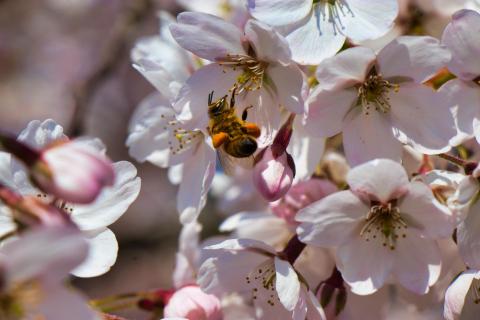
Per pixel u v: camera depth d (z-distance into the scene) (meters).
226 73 0.33
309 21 0.33
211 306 0.34
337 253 0.33
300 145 0.34
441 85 0.34
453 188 0.32
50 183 0.29
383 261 0.33
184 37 0.33
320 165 0.36
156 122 0.36
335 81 0.33
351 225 0.33
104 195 0.32
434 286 0.35
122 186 0.33
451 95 0.33
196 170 0.35
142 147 0.36
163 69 0.35
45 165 0.30
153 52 0.36
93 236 0.32
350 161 0.33
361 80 0.33
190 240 0.36
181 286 0.36
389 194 0.32
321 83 0.33
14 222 0.31
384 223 0.33
